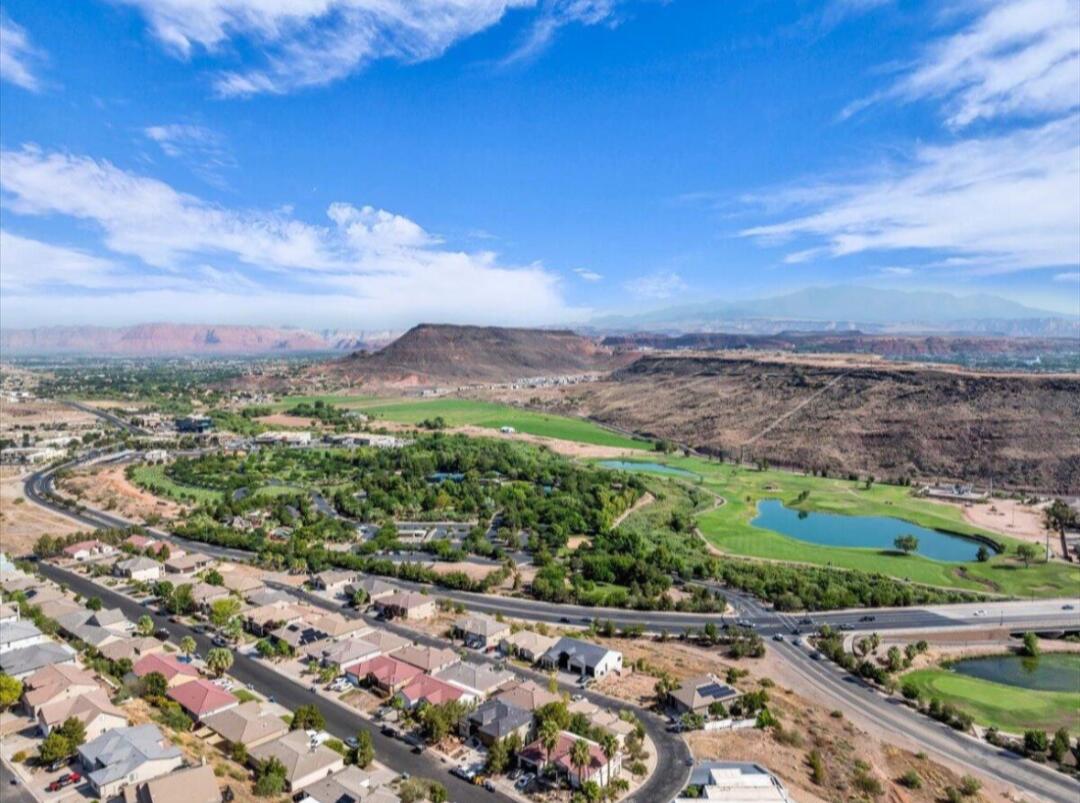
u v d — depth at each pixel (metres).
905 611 165.75
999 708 121.94
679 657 136.50
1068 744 106.19
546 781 92.19
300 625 139.88
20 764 89.69
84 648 127.19
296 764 89.69
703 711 110.31
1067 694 128.50
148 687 109.62
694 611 162.62
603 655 126.25
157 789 80.75
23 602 145.00
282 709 109.56
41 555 189.00
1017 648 146.88
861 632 153.00
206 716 103.44
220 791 83.88
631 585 175.12
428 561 194.12
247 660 128.00
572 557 192.62
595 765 90.25
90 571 176.12
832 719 114.81
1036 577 192.25
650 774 94.75
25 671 112.12
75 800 82.69
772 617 161.25
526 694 109.44
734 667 133.12
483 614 156.12
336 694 115.44
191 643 128.25
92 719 96.44
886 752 104.75
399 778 91.12
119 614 139.62
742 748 102.06
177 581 163.50
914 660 140.25
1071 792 97.94
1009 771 102.56
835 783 94.44
